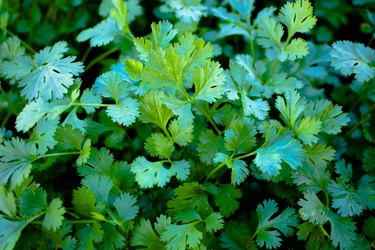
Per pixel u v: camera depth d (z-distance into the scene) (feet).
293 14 1.24
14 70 1.26
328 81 1.50
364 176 1.27
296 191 1.27
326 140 1.33
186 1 1.44
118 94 1.22
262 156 1.16
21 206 1.15
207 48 1.17
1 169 1.19
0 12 1.53
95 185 1.20
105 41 1.36
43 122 1.25
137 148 1.37
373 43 1.53
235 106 1.30
